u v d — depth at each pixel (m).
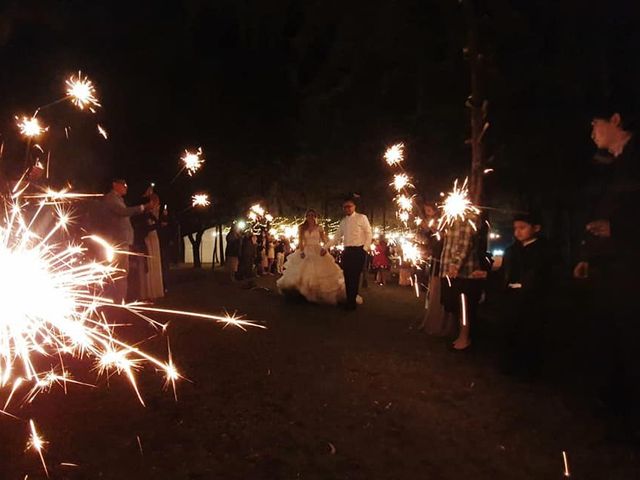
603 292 4.72
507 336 6.17
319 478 3.75
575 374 6.17
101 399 5.13
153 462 3.94
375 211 21.08
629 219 4.46
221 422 4.67
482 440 4.39
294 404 5.14
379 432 4.52
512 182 18.39
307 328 8.73
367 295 13.44
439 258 8.34
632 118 4.59
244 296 12.70
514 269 6.51
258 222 20.88
